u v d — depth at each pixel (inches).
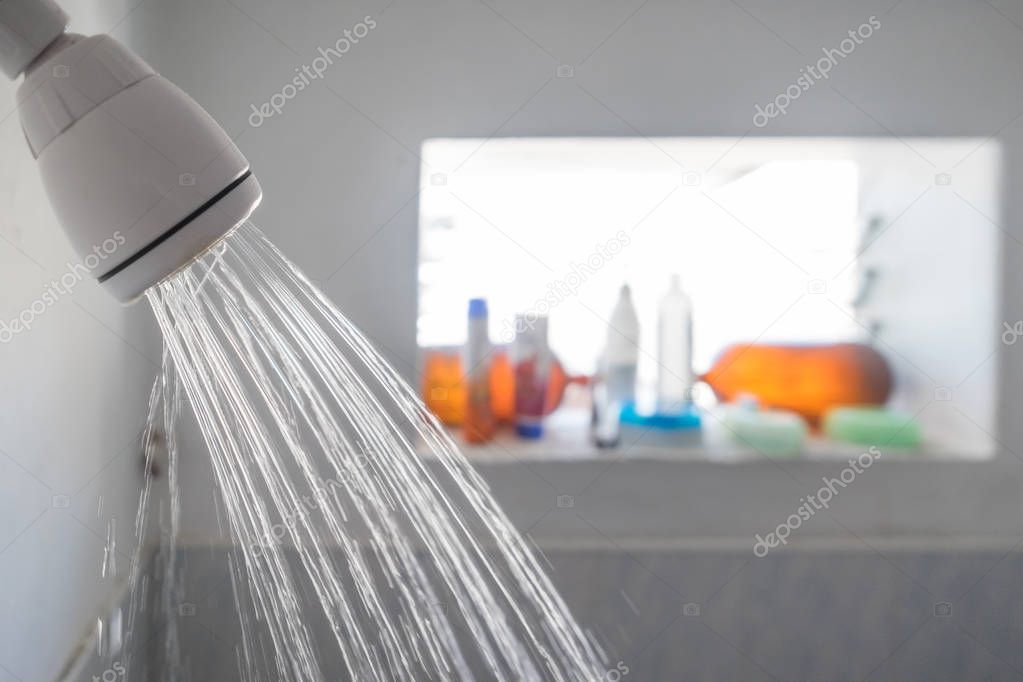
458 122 46.1
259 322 44.3
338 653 45.6
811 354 50.1
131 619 40.8
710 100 46.6
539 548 47.0
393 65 45.8
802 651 48.0
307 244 45.9
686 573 47.5
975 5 46.5
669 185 49.9
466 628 46.6
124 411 40.9
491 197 49.5
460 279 48.4
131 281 15.7
